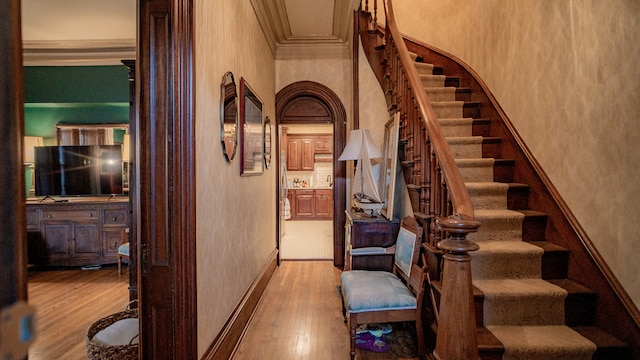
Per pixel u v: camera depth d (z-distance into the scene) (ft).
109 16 10.27
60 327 8.54
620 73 5.46
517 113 8.76
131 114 9.14
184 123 5.13
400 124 9.80
